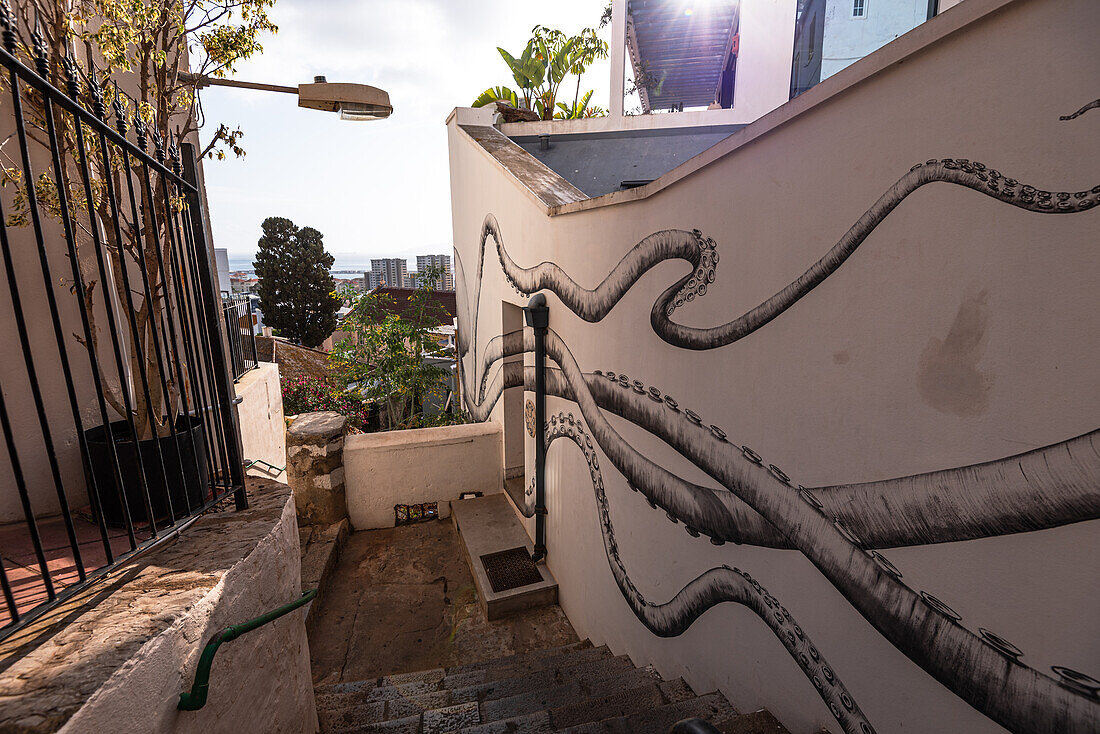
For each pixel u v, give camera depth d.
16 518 2.22
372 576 4.76
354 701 3.01
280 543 1.92
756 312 1.93
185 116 2.90
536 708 2.63
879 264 1.43
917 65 1.28
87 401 2.46
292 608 1.54
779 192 1.78
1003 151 1.11
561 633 4.00
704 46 7.40
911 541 1.39
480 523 5.26
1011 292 1.12
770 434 1.90
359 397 9.38
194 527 1.85
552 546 4.43
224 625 1.47
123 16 1.82
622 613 3.23
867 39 4.04
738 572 2.13
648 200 2.62
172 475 2.04
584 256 3.39
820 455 1.68
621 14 6.36
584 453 3.62
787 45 4.94
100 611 1.27
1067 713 1.07
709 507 2.29
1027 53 1.05
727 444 2.15
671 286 2.47
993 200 1.14
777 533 1.89
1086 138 0.97
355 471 5.43
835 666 1.66
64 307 2.36
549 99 7.75
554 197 4.22
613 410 3.13
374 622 4.16
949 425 1.27
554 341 4.03
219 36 2.20
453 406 10.30
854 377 1.53
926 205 1.29
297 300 27.42
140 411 2.05
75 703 0.95
